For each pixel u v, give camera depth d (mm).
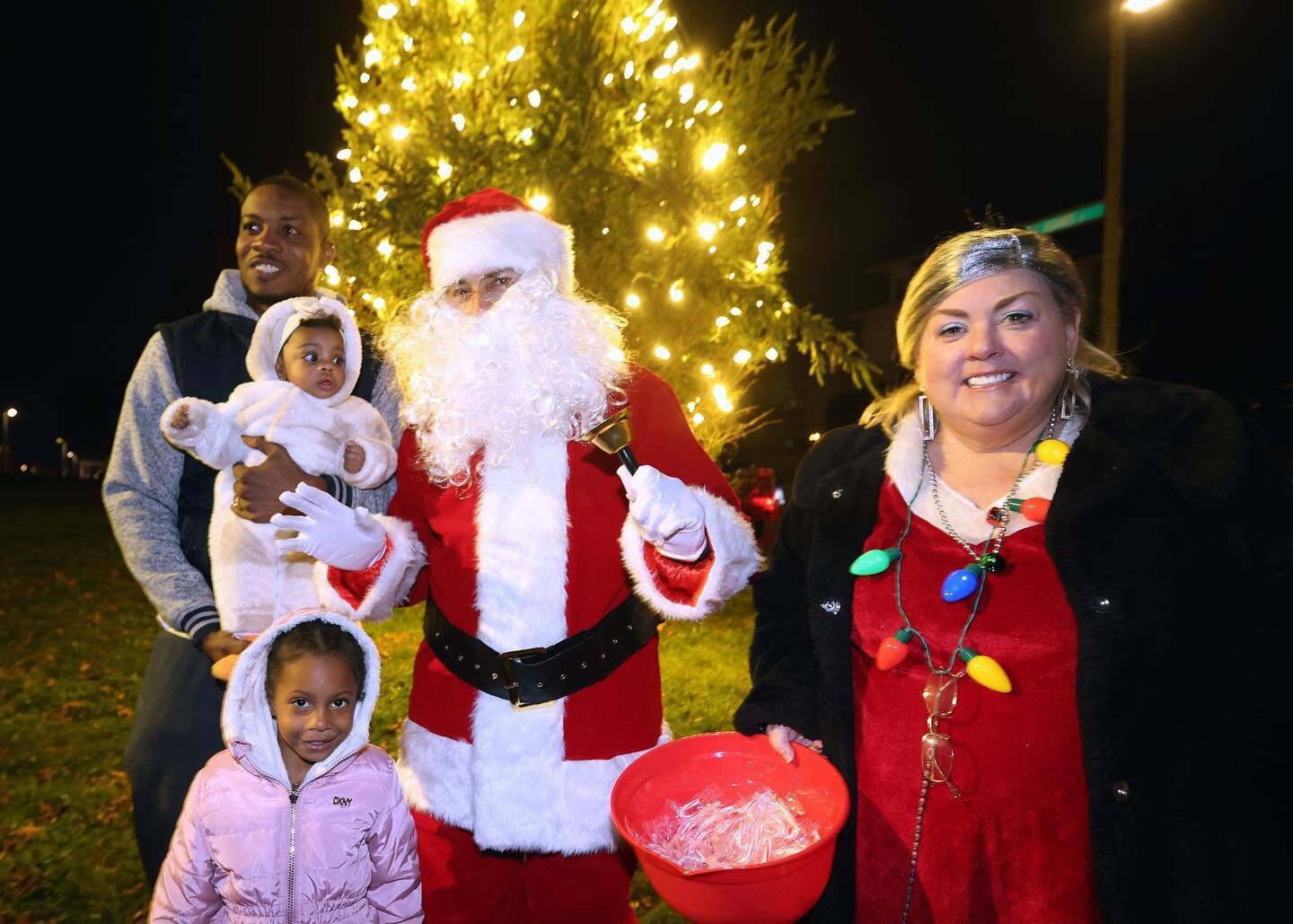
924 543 1709
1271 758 1456
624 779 1662
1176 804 1460
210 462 2109
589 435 1779
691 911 1470
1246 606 1470
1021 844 1574
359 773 2002
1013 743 1577
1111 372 1730
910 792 1669
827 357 5828
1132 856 1467
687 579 1861
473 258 2113
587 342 2049
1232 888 1428
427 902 2076
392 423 2508
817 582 1803
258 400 2178
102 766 4363
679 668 5875
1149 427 1581
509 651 1931
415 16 5539
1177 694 1482
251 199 2484
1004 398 1597
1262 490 1483
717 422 5977
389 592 2041
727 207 5742
